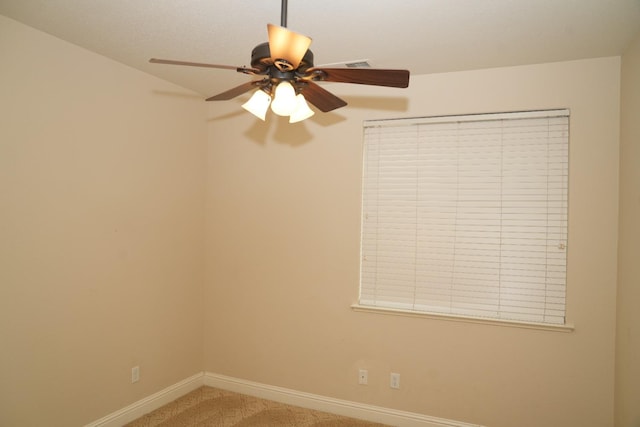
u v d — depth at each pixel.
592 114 2.42
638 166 2.05
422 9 1.89
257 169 3.27
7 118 2.05
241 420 2.83
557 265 2.52
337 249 3.00
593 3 1.81
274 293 3.19
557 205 2.52
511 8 1.87
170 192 3.09
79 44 2.37
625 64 2.29
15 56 2.09
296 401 3.09
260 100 1.64
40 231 2.21
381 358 2.87
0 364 2.05
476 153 2.69
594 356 2.40
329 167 3.03
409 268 2.85
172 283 3.11
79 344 2.43
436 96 2.75
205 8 1.94
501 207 2.64
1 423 2.06
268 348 3.20
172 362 3.12
